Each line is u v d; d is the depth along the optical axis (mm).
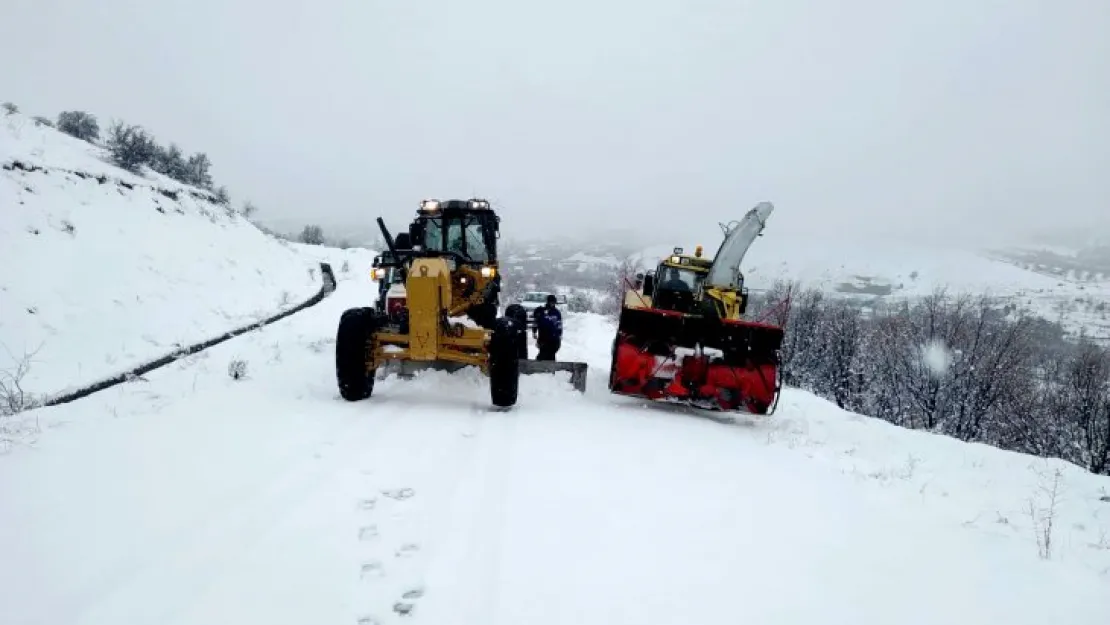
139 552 2891
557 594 2754
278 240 29641
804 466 5523
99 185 15391
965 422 28250
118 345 9516
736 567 3209
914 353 29562
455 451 4699
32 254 10648
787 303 8664
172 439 4523
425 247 8789
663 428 6266
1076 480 6699
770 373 7535
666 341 7895
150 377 7164
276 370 7746
